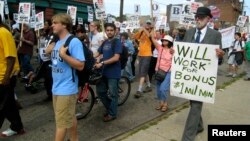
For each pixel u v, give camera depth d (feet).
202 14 14.82
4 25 14.99
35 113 20.30
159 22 41.09
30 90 25.09
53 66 12.70
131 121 19.42
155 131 17.94
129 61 30.94
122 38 30.81
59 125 12.72
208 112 21.80
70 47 12.23
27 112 20.47
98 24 28.86
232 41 37.14
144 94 26.35
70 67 12.44
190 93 15.14
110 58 17.99
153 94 26.45
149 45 25.31
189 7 32.50
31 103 22.48
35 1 61.98
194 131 15.15
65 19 12.44
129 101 24.03
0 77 14.80
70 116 12.78
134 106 22.68
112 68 18.35
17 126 16.52
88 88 19.67
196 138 16.87
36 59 42.27
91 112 20.84
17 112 16.43
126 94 23.34
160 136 17.22
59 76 12.53
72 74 12.54
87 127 18.22
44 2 64.49
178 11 37.42
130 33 40.37
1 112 15.66
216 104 23.93
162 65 21.29
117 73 18.57
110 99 18.85
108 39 18.60
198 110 15.15
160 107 21.85
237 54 37.32
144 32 25.21
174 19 37.83
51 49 13.35
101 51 18.79
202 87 14.90
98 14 28.86
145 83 30.12
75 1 72.13
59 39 12.89
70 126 12.91
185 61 15.21
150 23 25.91
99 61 18.74
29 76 25.63
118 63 18.63
